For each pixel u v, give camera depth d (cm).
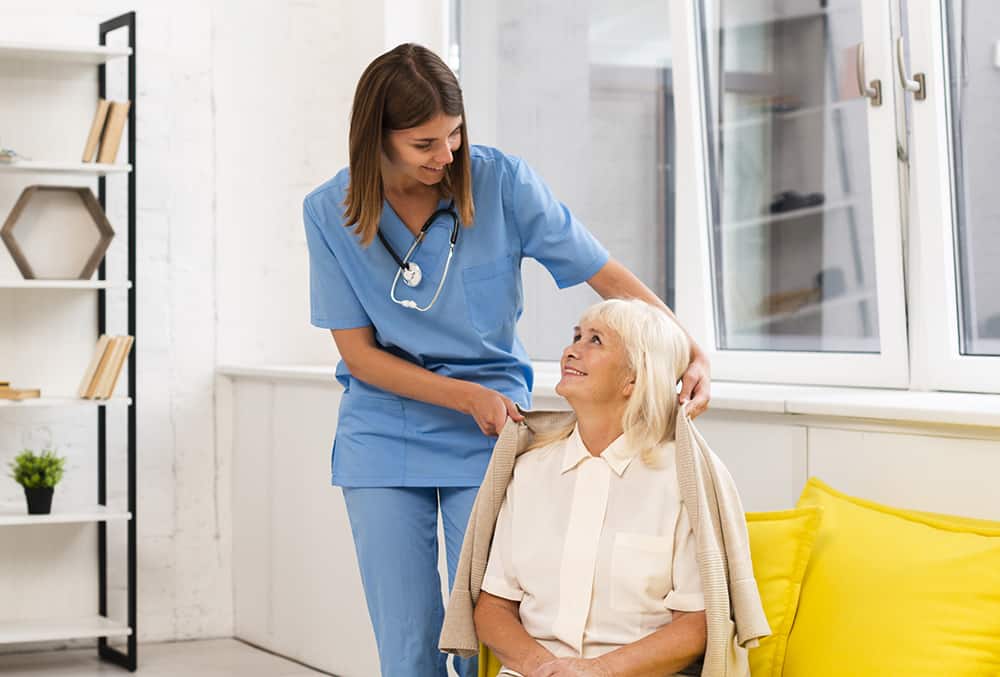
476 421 243
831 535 211
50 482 388
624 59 372
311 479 401
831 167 311
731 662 199
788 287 325
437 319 245
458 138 231
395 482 247
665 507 206
